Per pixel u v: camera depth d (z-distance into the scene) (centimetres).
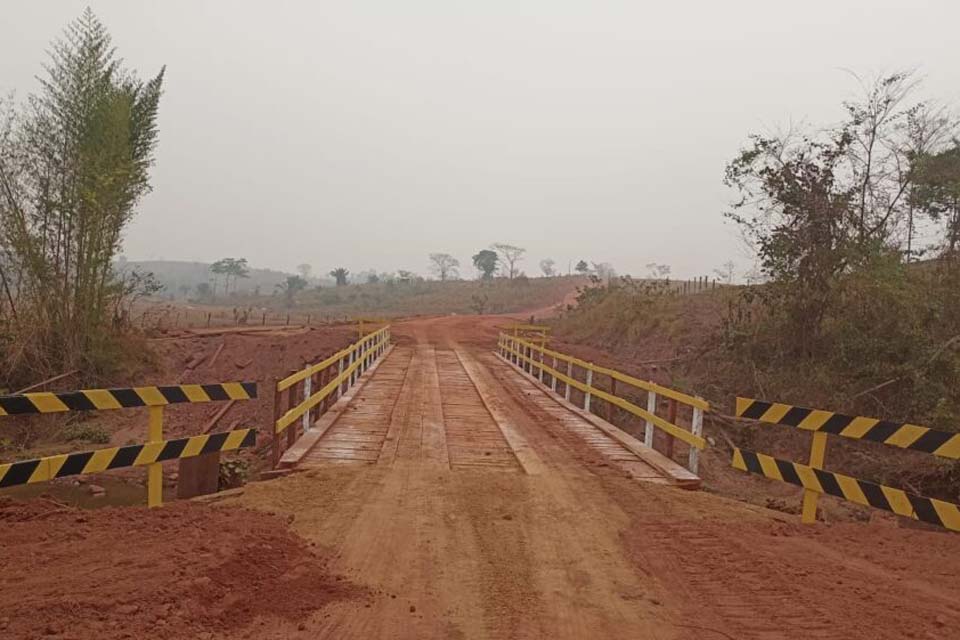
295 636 411
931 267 1808
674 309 2794
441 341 3659
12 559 491
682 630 445
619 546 624
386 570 539
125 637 376
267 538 570
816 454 694
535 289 9125
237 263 11994
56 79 1975
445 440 1119
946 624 452
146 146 2286
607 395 1351
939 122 1852
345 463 926
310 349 2708
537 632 438
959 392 1379
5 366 1891
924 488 1214
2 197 1908
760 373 1883
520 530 664
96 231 2016
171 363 2403
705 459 1507
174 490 1252
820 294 1803
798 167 1898
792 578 541
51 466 573
